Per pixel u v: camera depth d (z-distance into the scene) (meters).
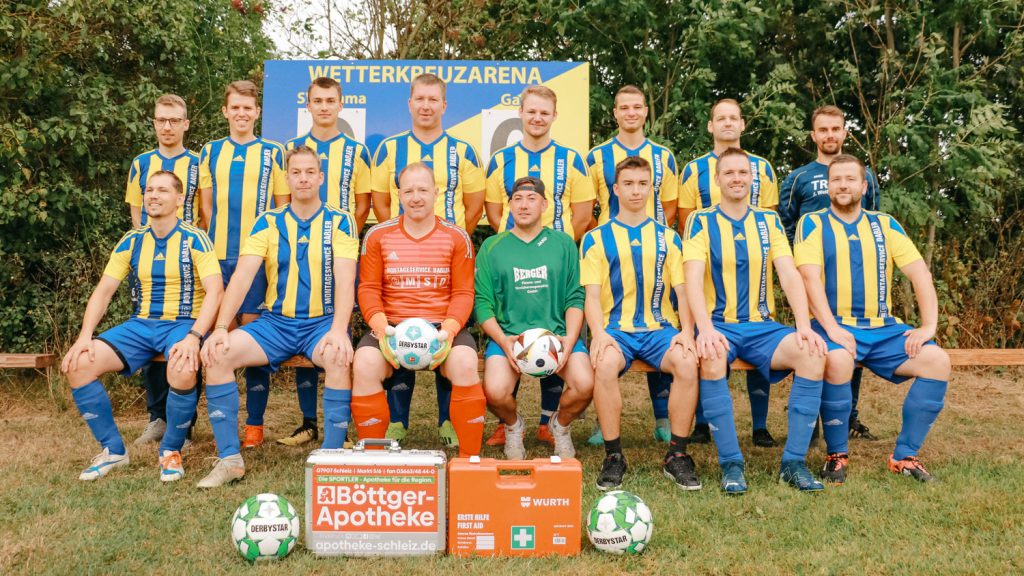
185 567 2.41
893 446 4.18
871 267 3.69
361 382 3.30
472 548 2.55
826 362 3.44
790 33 7.09
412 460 2.56
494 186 4.32
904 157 6.38
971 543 2.64
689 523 2.84
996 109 6.04
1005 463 3.69
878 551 2.56
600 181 4.47
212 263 3.74
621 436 4.47
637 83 6.72
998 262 7.16
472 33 6.65
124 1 5.98
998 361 4.13
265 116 5.80
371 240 3.61
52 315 5.70
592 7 6.21
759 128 6.47
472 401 3.30
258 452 3.98
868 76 7.03
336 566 2.46
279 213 3.71
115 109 5.85
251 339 3.49
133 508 2.99
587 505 3.06
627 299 3.68
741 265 3.67
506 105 5.85
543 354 3.36
